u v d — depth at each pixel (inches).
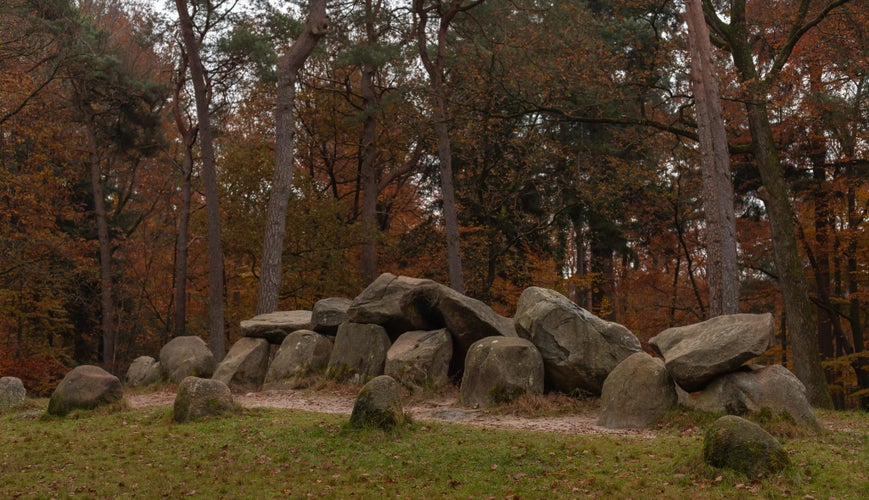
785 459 337.7
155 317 1566.2
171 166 1456.7
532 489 335.6
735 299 738.2
